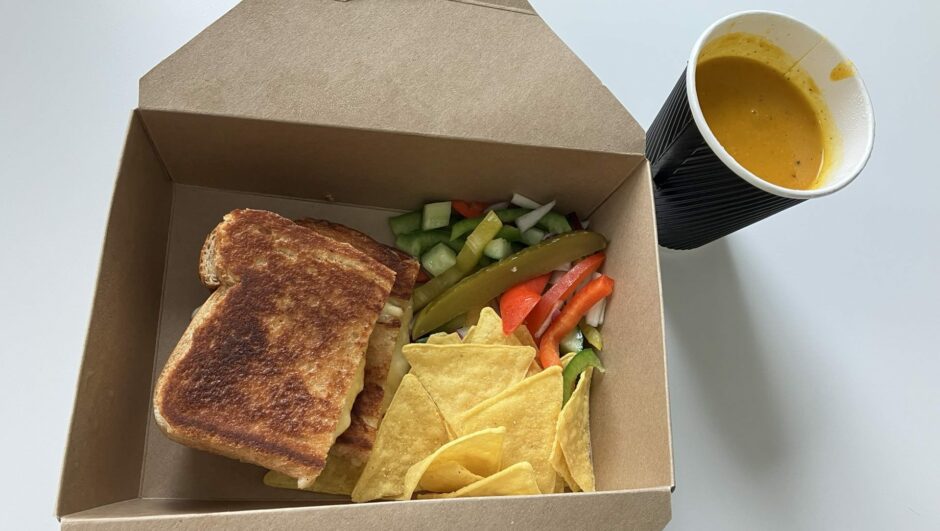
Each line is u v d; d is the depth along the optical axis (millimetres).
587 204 335
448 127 272
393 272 287
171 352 304
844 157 286
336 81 266
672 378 346
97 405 242
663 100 369
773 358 354
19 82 335
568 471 300
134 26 347
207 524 207
